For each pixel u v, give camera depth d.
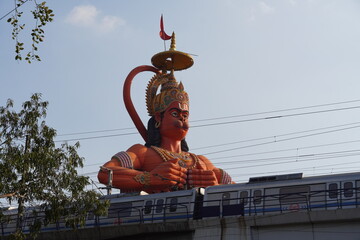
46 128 32.22
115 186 45.72
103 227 37.34
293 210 33.41
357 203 31.52
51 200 31.11
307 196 33.31
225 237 33.59
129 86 52.34
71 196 31.45
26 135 32.00
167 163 46.12
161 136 50.59
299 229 31.92
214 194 36.94
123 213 39.41
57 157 31.62
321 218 30.97
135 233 36.34
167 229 35.44
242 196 35.78
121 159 47.19
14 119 32.06
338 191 32.53
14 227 41.56
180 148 50.81
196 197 37.59
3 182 30.17
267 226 32.88
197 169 47.56
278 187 34.69
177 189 46.44
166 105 50.31
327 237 30.98
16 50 23.11
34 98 32.56
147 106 51.88
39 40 23.38
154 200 38.81
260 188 35.31
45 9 22.97
